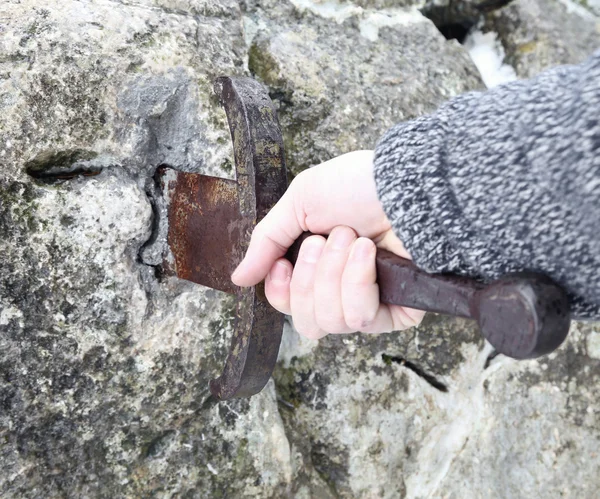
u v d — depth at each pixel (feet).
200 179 1.77
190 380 2.00
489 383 2.63
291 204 1.52
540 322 1.05
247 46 2.26
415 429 2.48
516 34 2.97
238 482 2.12
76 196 1.81
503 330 1.10
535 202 1.16
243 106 1.54
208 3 2.11
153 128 1.92
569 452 2.72
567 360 2.72
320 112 2.28
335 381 2.33
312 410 2.33
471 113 1.26
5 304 1.73
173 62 1.93
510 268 1.24
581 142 1.09
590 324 2.76
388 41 2.60
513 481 2.62
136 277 1.90
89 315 1.84
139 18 1.92
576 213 1.13
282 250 1.55
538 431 2.67
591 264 1.15
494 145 1.20
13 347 1.75
